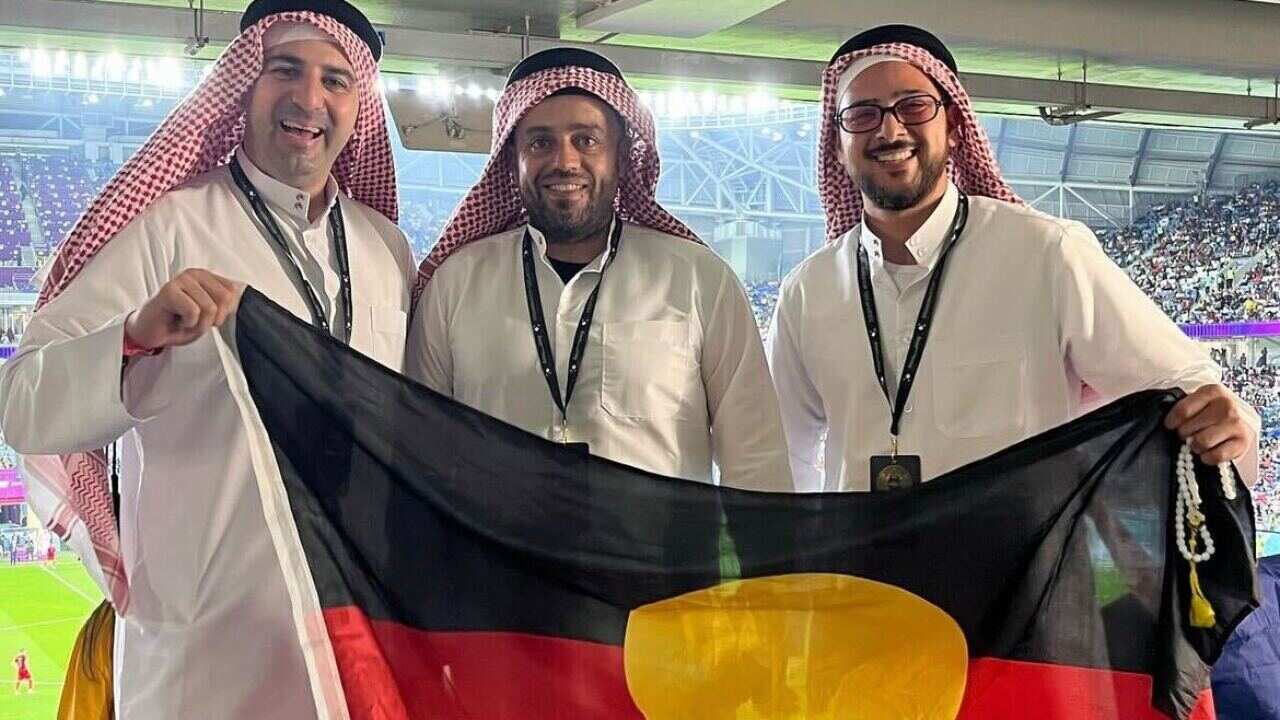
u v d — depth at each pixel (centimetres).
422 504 213
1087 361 260
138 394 217
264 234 249
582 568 216
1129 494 217
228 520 227
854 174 274
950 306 272
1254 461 225
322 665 203
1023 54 509
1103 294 261
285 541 204
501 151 273
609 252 271
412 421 214
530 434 217
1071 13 500
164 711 226
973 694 216
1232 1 525
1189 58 520
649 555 217
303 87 246
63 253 241
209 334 223
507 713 212
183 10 393
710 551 218
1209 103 553
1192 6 518
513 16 431
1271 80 562
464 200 281
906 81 268
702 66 461
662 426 262
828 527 219
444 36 415
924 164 269
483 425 216
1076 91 526
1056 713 214
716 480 282
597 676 214
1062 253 264
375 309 257
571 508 216
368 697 204
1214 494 215
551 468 217
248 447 227
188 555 229
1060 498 217
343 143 255
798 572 218
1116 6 507
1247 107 563
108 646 263
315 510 208
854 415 279
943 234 275
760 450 270
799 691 217
